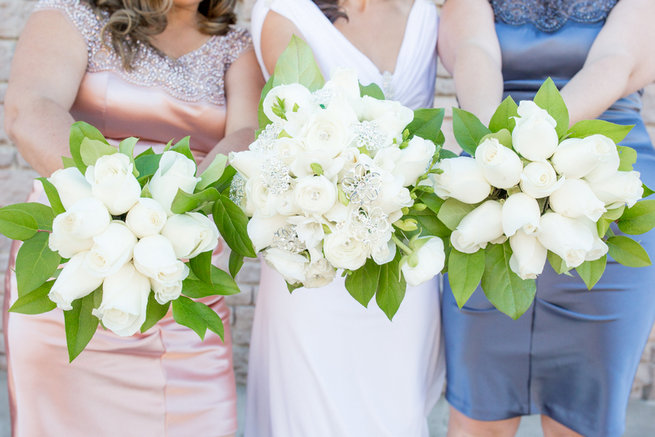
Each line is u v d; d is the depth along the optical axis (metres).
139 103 1.64
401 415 1.66
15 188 2.71
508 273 0.94
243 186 0.94
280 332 1.65
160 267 0.78
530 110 0.89
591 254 0.89
